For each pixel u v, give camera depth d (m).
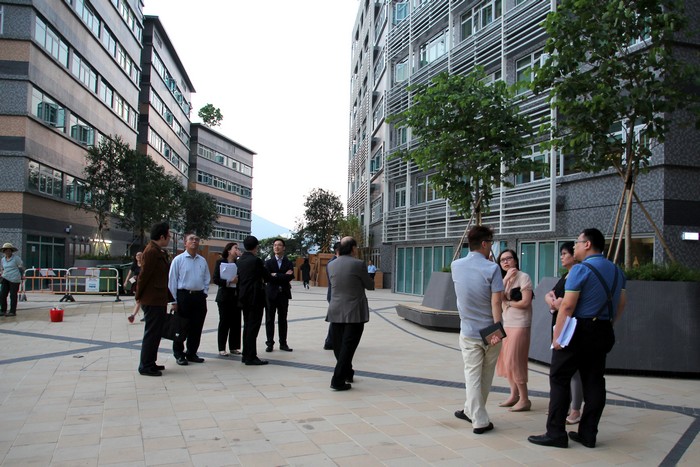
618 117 8.20
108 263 25.05
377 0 38.75
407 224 25.78
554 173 15.86
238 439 4.70
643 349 7.62
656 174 13.01
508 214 17.78
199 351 9.20
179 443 4.58
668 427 5.26
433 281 13.80
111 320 13.07
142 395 6.14
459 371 7.79
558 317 4.66
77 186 35.22
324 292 28.06
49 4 30.16
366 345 10.25
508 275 5.89
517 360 5.73
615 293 4.63
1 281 13.77
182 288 7.91
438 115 11.95
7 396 6.05
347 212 58.12
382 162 33.66
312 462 4.20
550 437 4.66
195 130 74.81
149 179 31.47
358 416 5.44
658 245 12.93
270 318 9.23
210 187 77.75
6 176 27.72
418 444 4.65
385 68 31.33
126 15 45.59
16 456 4.25
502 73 19.06
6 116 27.78
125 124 45.59
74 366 7.69
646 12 7.72
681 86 9.05
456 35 23.42
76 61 34.78
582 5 7.71
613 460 4.36
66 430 4.89
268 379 7.04
